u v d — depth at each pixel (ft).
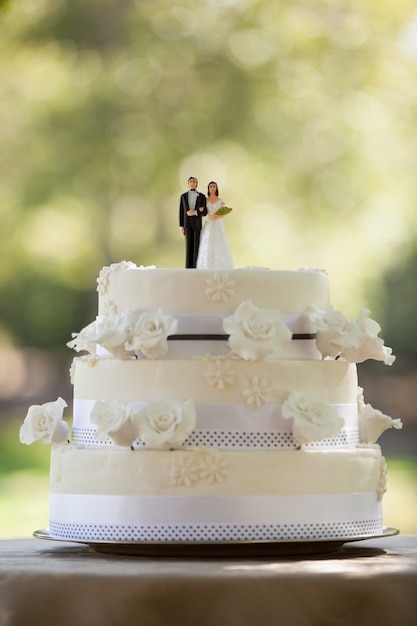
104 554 18.97
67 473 19.16
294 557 18.39
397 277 89.71
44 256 80.18
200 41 77.71
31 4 80.18
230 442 18.25
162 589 15.80
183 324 18.72
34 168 77.41
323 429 18.16
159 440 17.89
